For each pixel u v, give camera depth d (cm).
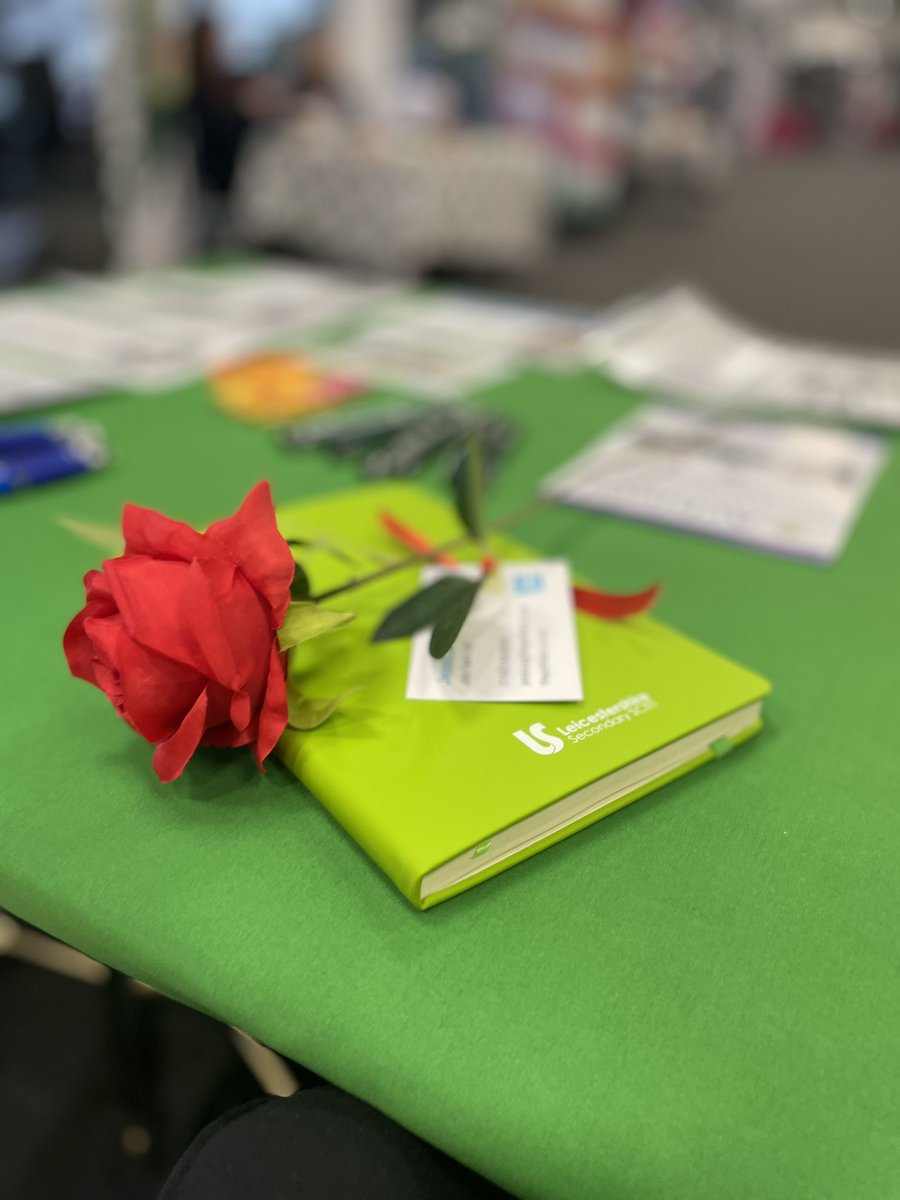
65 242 335
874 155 956
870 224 514
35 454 74
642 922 35
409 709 41
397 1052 30
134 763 42
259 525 35
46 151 346
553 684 43
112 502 70
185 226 318
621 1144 28
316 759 38
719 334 114
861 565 64
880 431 91
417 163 252
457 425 84
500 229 291
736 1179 27
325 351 111
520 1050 30
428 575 52
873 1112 29
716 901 36
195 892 35
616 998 32
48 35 321
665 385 100
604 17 402
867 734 47
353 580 45
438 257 274
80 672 37
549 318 130
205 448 81
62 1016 82
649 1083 29
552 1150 28
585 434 89
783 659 53
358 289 143
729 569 63
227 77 315
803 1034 31
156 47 282
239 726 34
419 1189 32
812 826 40
